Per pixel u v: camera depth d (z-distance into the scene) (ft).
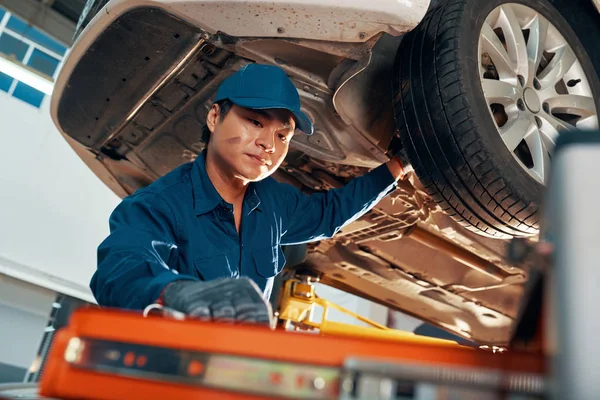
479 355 1.62
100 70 6.52
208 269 4.33
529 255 1.70
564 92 6.93
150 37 5.87
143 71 6.31
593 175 1.30
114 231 3.69
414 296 10.31
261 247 4.87
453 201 5.68
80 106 7.27
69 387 1.72
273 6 5.23
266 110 4.67
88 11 6.95
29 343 20.21
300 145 6.64
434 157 5.55
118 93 6.78
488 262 8.71
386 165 6.17
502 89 5.97
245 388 1.59
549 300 1.38
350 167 7.11
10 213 20.45
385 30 5.36
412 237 8.25
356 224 8.12
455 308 10.42
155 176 8.14
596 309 1.22
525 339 1.98
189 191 4.54
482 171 5.37
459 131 5.37
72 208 21.97
